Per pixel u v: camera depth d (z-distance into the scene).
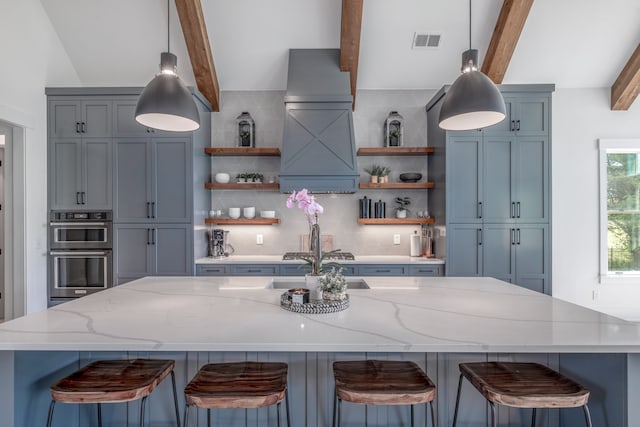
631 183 4.52
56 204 3.86
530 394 1.38
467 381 1.87
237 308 1.80
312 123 3.94
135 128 3.86
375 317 1.63
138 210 3.87
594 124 4.39
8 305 3.56
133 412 1.89
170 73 2.07
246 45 4.07
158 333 1.41
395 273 3.88
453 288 2.30
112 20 3.83
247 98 4.53
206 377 1.54
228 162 4.55
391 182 4.48
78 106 3.85
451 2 3.65
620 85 4.20
